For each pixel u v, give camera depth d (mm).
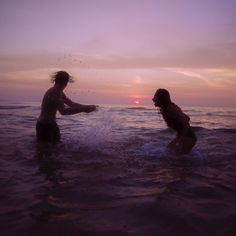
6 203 2523
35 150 4730
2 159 4145
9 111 14375
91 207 2467
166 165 4066
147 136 6758
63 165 3891
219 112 20328
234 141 6355
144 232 2023
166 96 4605
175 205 2549
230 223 2201
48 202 2559
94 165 3930
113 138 6250
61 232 2002
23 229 2035
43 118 5250
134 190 2953
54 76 5348
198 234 2014
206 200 2711
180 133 4688
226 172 3785
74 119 10492
